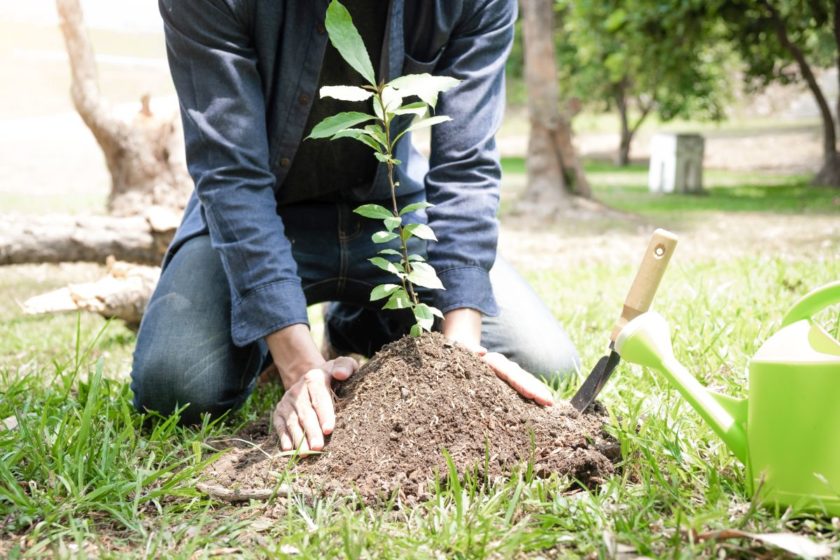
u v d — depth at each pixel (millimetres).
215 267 2314
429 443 1660
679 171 11617
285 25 2027
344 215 2428
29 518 1502
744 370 2232
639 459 1686
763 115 25609
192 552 1368
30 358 3273
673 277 4160
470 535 1365
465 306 2047
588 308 3545
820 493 1413
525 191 9383
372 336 2803
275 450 1796
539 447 1682
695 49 11555
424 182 2289
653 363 1579
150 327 2229
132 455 1807
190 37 1981
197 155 2023
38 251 4125
